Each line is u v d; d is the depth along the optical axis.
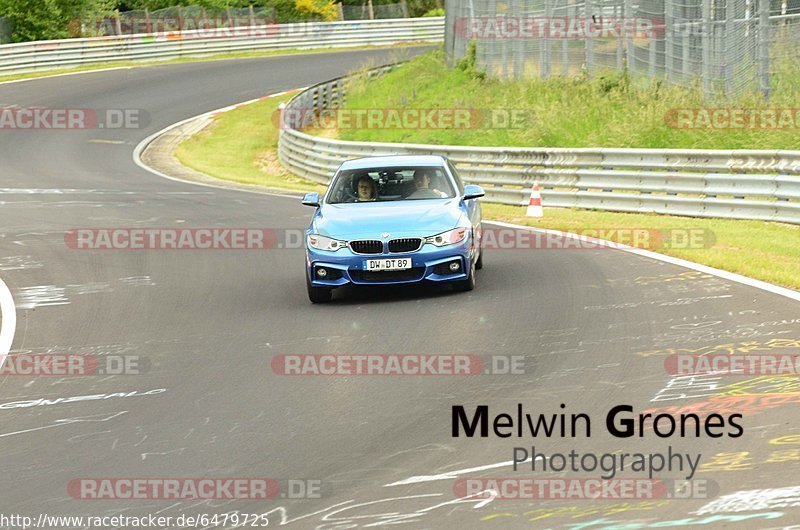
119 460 24.80
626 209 72.81
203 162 123.50
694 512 19.69
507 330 36.50
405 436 25.39
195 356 35.56
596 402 27.23
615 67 112.12
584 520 19.61
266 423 27.19
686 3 101.56
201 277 52.31
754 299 38.91
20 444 26.62
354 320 39.91
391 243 43.25
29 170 110.50
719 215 66.88
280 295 46.62
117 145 130.50
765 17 92.88
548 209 77.00
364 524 19.94
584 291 42.88
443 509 20.48
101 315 43.81
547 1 117.19
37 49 180.75
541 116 107.62
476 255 47.50
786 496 20.12
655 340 33.56
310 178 110.00
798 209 62.19
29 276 53.94
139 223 72.12
